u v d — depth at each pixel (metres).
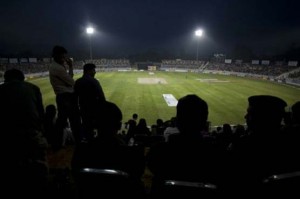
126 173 2.80
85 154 2.89
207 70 94.19
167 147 2.59
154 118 27.53
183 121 2.53
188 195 2.52
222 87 50.91
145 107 32.22
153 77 69.75
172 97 38.97
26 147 3.38
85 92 5.71
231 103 35.38
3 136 3.31
